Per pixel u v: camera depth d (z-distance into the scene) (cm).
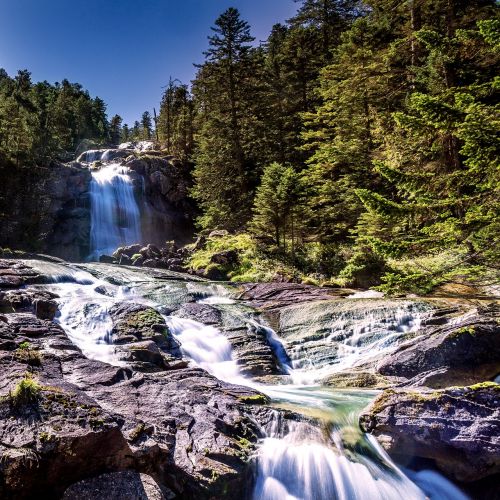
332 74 2859
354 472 609
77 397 472
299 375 1067
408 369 969
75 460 403
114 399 608
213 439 567
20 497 376
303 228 2531
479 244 1002
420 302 1309
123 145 6209
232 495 518
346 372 1020
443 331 1009
